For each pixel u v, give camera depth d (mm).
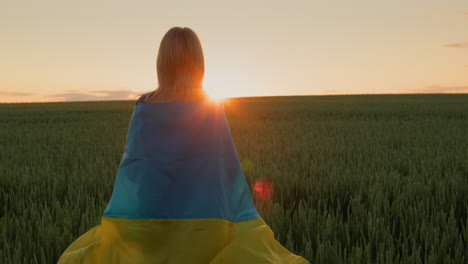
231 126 16125
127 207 2365
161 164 2367
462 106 30234
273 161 7625
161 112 2414
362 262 2918
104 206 4203
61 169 6867
